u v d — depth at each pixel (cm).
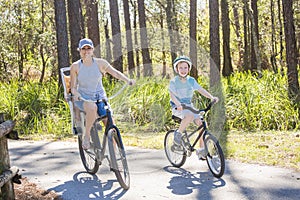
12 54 2000
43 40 2041
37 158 671
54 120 998
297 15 2106
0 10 2034
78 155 686
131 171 581
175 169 590
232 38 2959
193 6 1873
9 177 423
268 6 2570
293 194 478
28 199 476
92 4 1872
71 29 1338
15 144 792
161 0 2611
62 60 1234
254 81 1184
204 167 596
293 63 1107
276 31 2517
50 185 530
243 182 522
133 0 2719
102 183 536
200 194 486
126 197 483
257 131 928
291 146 710
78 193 500
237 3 1919
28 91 1160
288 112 1000
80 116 545
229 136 829
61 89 1157
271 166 589
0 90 1182
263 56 2503
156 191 501
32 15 2108
